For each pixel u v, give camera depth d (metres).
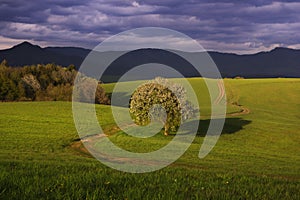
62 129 55.00
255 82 155.62
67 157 32.09
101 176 9.30
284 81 161.00
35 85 98.56
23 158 28.89
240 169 32.12
